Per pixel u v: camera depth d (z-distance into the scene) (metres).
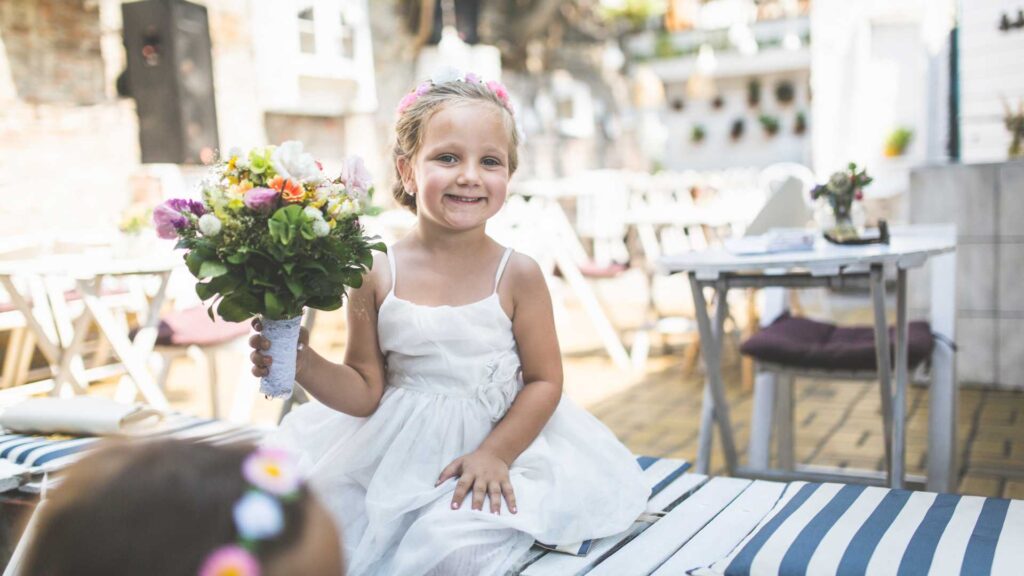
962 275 4.13
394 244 1.61
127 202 5.22
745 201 5.65
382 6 7.55
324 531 0.48
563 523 1.36
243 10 6.05
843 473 2.58
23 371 3.98
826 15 8.23
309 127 6.88
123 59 5.20
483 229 1.56
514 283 1.54
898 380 2.36
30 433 1.99
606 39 12.42
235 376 4.67
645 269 5.46
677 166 13.27
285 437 1.59
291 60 6.18
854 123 8.27
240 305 1.30
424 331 1.47
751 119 12.90
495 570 1.27
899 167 8.17
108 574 0.43
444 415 1.46
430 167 1.46
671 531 1.47
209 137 5.14
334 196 1.37
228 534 0.45
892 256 2.09
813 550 1.27
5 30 4.58
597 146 11.84
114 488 0.45
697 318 2.37
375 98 7.11
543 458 1.44
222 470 0.47
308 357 1.41
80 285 3.00
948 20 6.20
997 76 5.07
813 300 6.69
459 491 1.34
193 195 1.35
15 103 4.64
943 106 6.29
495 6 9.68
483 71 8.45
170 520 0.44
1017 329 4.06
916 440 3.35
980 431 3.44
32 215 4.72
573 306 6.98
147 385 3.06
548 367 1.54
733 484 1.70
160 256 3.26
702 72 12.56
